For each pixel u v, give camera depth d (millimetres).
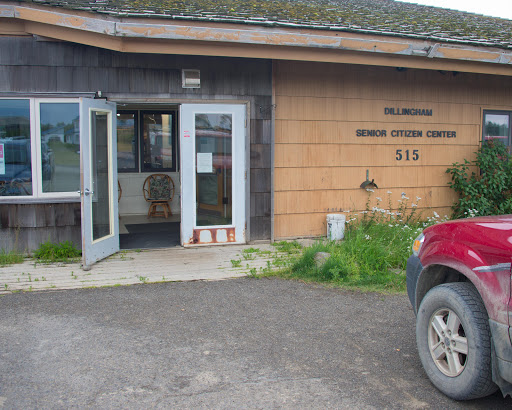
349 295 5695
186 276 6363
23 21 6957
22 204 7227
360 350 4211
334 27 7238
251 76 7926
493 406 3373
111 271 6559
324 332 4594
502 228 3234
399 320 4926
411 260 4016
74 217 7422
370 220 8742
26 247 7285
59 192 7398
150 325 4715
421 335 3682
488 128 9773
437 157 9352
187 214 7871
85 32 6797
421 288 3873
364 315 5059
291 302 5434
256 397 3406
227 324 4762
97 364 3885
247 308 5223
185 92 7656
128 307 5215
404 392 3520
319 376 3729
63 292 5707
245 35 6875
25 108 7219
